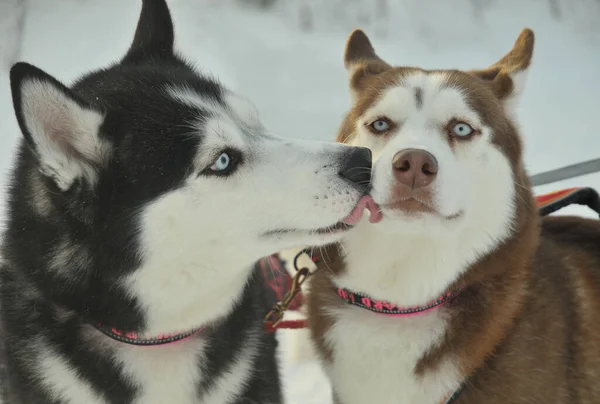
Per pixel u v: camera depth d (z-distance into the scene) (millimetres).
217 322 2479
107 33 7898
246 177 2305
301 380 3633
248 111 2525
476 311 2500
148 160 2230
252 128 2484
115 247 2207
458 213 2330
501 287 2541
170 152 2244
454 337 2488
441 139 2410
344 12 9305
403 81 2588
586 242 2971
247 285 2635
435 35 9203
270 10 9242
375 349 2557
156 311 2301
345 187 2320
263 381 2619
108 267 2215
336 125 6914
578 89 8438
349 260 2553
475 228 2445
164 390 2406
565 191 3336
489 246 2484
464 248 2455
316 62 8172
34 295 2355
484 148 2445
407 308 2520
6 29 7629
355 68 2963
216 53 8023
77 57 7262
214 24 8656
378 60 3061
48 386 2318
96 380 2324
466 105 2457
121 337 2318
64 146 2141
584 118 7660
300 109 7164
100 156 2211
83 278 2236
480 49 9008
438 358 2494
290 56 8211
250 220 2307
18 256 2287
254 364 2590
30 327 2348
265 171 2316
